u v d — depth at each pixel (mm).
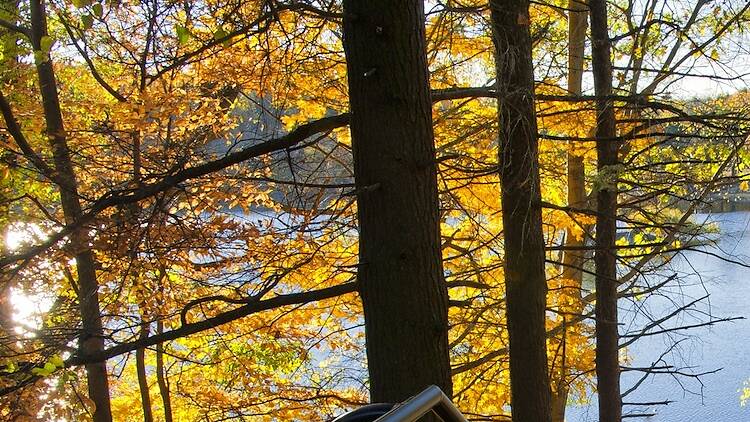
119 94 8047
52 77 7805
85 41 7449
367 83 4910
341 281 9086
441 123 8609
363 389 10375
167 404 9945
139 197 5605
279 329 8812
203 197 7211
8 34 7809
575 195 10789
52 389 6758
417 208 4953
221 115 7953
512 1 6805
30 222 8133
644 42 9250
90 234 7520
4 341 6402
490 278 10039
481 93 6398
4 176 6840
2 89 8688
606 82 8328
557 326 9742
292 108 8352
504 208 7387
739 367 18188
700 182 8000
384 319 4965
